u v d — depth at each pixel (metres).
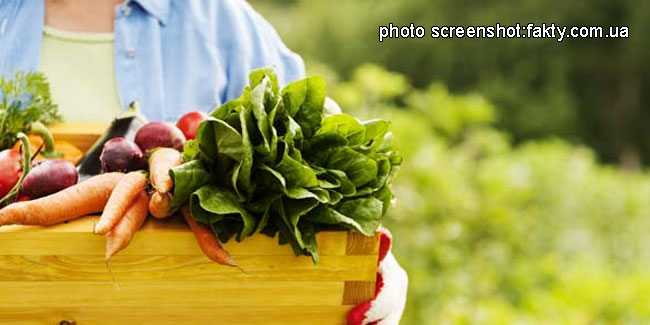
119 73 2.28
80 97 2.28
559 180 5.89
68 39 2.30
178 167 1.84
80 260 1.87
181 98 2.29
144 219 1.89
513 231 5.27
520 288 5.11
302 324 1.98
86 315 1.91
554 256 5.54
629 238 6.03
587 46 13.88
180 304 1.92
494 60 13.74
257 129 1.85
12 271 1.86
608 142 14.05
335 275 1.94
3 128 2.15
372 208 1.91
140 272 1.89
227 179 1.86
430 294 4.78
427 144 5.05
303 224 1.89
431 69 13.87
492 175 5.31
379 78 5.40
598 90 14.05
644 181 6.47
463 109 5.78
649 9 13.84
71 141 2.22
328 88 7.57
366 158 1.92
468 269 5.03
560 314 4.76
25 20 2.29
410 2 13.92
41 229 1.85
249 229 1.85
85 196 1.89
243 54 2.33
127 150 2.00
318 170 1.89
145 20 2.31
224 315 1.95
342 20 14.05
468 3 13.86
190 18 2.32
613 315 4.90
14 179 1.98
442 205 4.95
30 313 1.90
